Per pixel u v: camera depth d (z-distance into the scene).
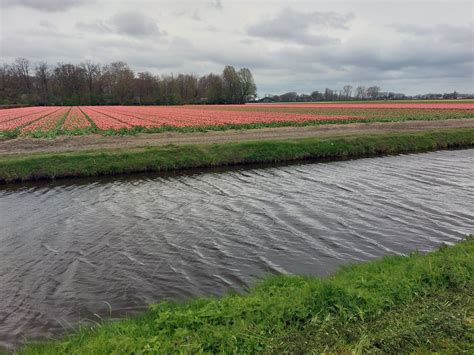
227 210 13.89
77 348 5.42
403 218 12.64
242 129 34.00
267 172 20.92
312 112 61.00
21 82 126.81
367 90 168.38
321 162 23.69
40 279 8.94
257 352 5.05
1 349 6.37
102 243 11.02
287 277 7.82
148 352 4.98
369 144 26.69
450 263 7.30
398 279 6.80
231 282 8.51
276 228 11.91
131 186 18.17
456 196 15.20
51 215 13.80
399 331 5.33
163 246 10.69
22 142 25.98
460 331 5.29
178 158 22.33
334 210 13.62
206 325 5.64
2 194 16.98
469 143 29.64
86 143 25.89
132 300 7.89
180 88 136.88
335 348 5.07
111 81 133.75
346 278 7.40
